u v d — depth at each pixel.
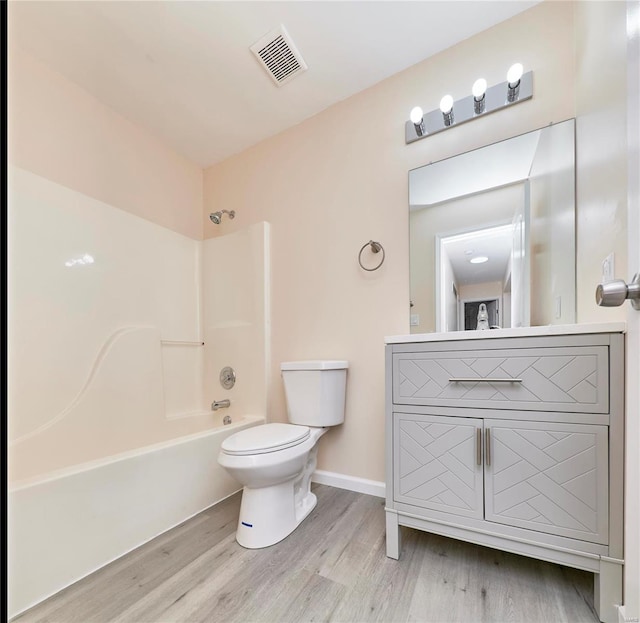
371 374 1.78
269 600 0.97
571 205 1.33
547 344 0.96
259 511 1.27
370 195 1.85
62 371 1.63
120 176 2.10
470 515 1.04
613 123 0.97
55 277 1.63
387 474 1.19
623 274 0.89
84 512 1.12
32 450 1.48
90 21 1.51
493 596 0.97
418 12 1.48
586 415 0.90
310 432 1.55
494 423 1.02
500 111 1.53
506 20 1.53
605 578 0.86
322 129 2.06
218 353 2.37
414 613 0.91
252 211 2.36
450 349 1.10
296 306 2.07
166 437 2.03
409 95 1.77
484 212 1.56
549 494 0.94
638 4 0.58
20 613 0.94
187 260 2.45
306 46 1.65
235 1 1.43
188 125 2.20
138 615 0.92
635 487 0.63
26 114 1.66
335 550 1.21
